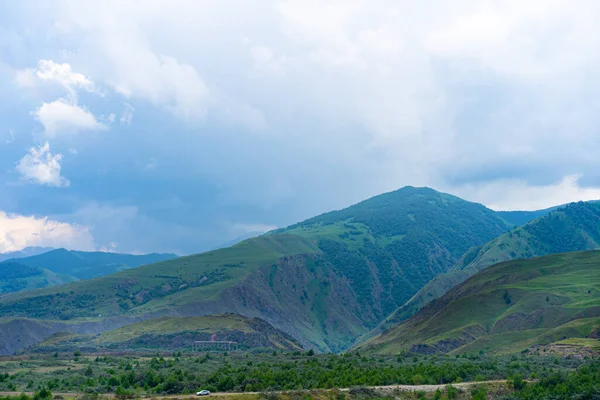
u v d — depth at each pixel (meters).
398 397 108.94
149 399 95.38
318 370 134.75
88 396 97.19
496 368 143.12
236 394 99.25
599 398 107.38
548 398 110.88
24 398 93.12
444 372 130.38
